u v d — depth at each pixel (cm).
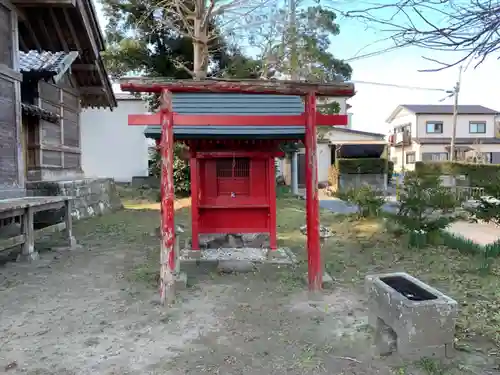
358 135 2577
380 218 1003
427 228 762
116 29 1619
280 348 340
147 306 445
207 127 611
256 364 313
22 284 529
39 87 981
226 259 646
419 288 348
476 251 669
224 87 462
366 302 453
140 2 1524
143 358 325
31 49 1022
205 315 417
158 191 1858
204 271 595
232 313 422
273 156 691
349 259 659
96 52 1078
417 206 773
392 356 320
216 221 707
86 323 398
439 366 300
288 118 484
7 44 750
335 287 511
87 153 2077
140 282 537
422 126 3155
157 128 602
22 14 857
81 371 305
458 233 878
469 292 474
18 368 310
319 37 1373
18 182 760
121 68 1622
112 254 705
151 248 754
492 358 315
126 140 2097
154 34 1623
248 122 474
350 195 1121
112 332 377
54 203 721
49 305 451
